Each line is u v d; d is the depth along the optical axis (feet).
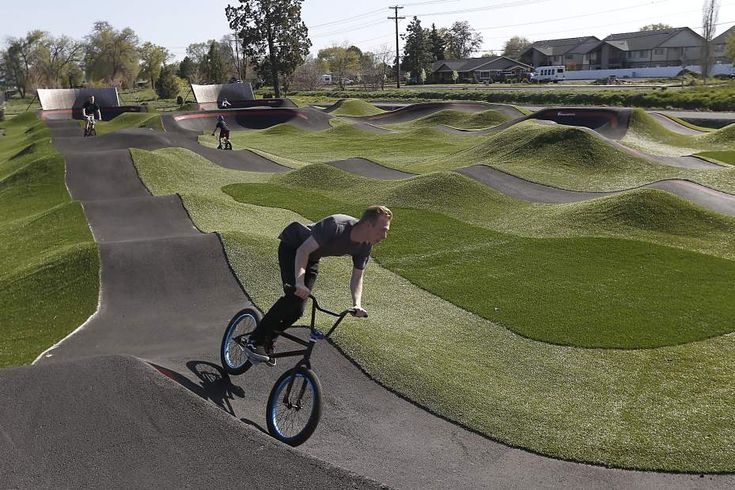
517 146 87.30
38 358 28.43
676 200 55.01
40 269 38.73
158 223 53.42
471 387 25.86
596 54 360.28
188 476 15.26
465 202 61.62
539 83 308.60
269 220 56.95
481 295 37.65
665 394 25.95
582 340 31.17
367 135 135.74
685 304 35.94
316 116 165.07
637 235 50.06
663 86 218.79
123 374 18.86
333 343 27.30
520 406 24.79
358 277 18.86
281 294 35.88
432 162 92.43
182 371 23.53
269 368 24.81
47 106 200.23
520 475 20.52
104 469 15.35
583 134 83.82
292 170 83.20
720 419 23.90
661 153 97.50
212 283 36.81
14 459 15.52
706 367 28.27
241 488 14.93
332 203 64.28
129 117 162.30
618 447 22.11
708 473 20.65
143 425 16.93
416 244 49.29
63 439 16.28
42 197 69.15
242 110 168.86
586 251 46.60
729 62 310.65
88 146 101.24
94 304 34.53
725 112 158.30
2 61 385.09
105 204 57.16
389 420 23.02
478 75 368.48
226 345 23.76
